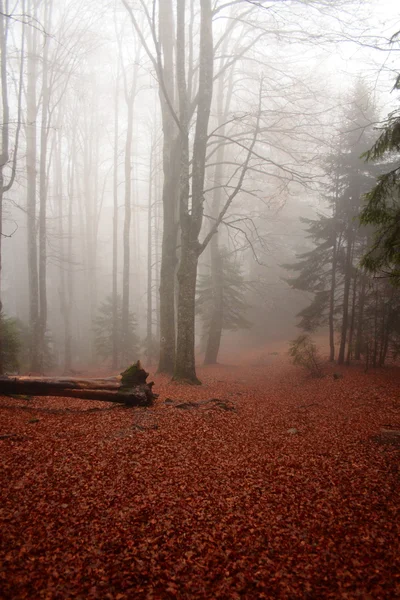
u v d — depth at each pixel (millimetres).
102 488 5227
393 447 7074
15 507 4629
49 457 6020
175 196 17406
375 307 16906
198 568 3871
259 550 4188
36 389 8703
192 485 5504
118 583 3605
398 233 7504
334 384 14523
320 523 4699
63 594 3424
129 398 8984
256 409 10391
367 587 3658
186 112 14367
